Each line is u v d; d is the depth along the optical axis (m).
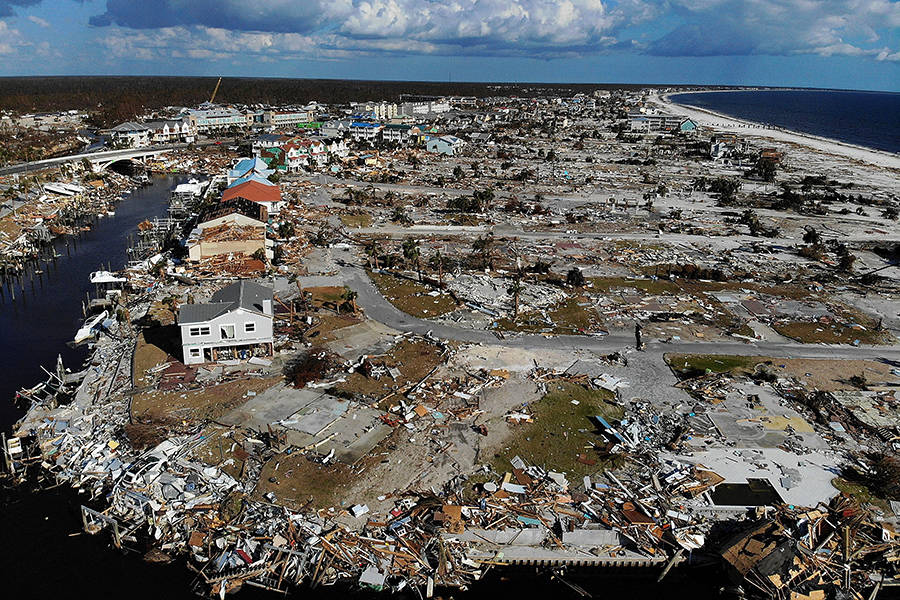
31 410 56.81
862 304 88.94
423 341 71.69
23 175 145.88
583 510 46.09
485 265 99.25
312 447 51.41
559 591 40.59
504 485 48.03
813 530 44.41
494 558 41.94
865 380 65.62
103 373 63.59
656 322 79.88
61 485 48.31
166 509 44.53
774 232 126.50
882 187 183.12
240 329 64.12
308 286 88.06
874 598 39.88
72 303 85.38
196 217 120.81
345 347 69.31
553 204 148.88
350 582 39.72
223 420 54.88
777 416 58.62
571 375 65.25
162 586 39.56
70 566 41.00
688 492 47.88
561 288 90.31
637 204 151.75
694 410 59.28
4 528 44.06
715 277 96.88
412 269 96.50
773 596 38.69
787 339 76.12
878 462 51.91
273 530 42.72
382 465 49.75
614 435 54.72
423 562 40.91
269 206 125.38
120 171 182.75
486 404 59.22
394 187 165.00
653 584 41.81
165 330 72.62
